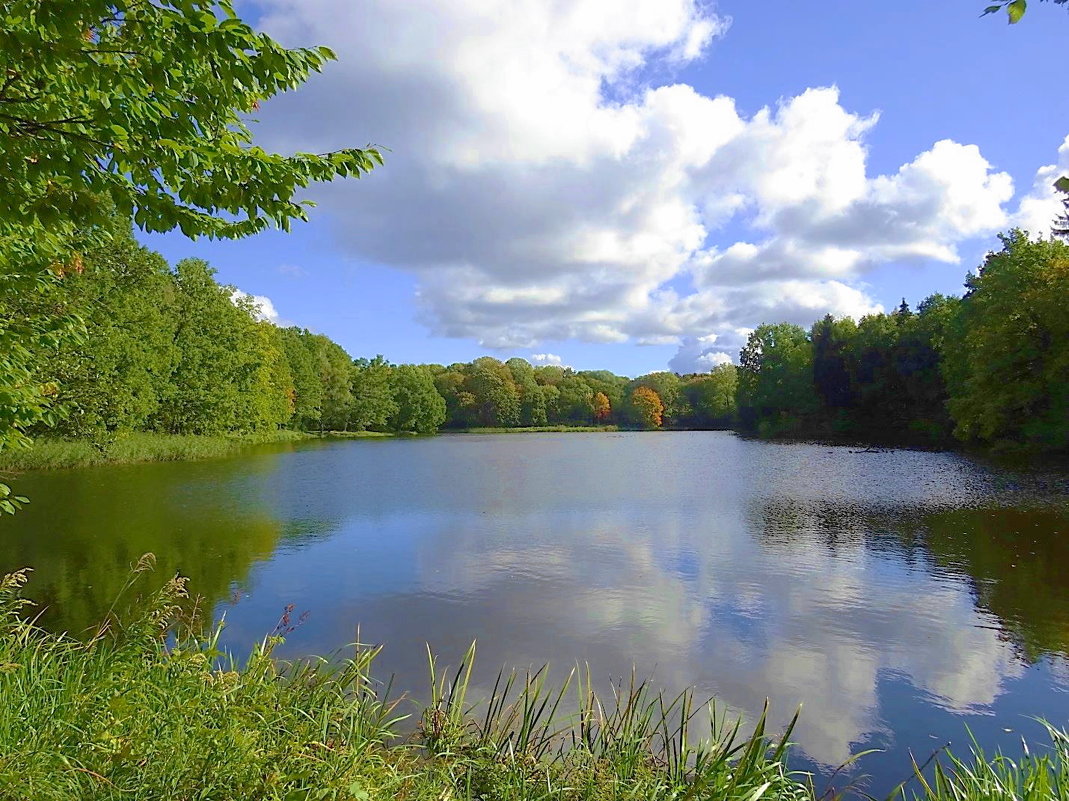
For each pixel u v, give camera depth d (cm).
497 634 841
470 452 4678
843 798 500
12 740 317
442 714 477
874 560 1246
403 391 8744
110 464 2894
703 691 684
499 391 10331
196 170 364
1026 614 927
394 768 366
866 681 714
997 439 3541
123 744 286
